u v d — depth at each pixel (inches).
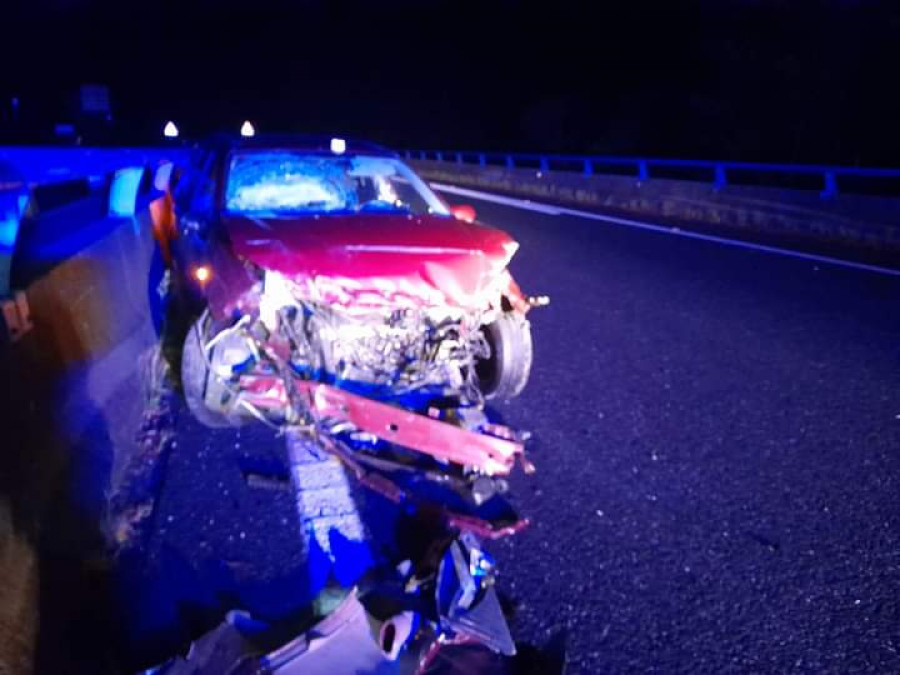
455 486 139.9
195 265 174.6
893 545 126.0
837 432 172.2
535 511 134.1
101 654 92.0
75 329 123.0
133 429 151.8
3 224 102.0
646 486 144.8
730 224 588.1
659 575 115.8
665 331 256.5
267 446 153.0
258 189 190.9
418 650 91.7
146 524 123.7
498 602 101.7
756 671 96.4
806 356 229.6
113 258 161.6
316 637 92.5
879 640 102.8
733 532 129.0
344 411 140.4
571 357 224.8
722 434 170.2
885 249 450.9
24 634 76.3
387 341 149.6
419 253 153.0
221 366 147.8
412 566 110.8
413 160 1576.0
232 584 109.5
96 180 390.0
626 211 695.7
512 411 181.0
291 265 141.3
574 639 100.5
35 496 91.3
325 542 120.7
